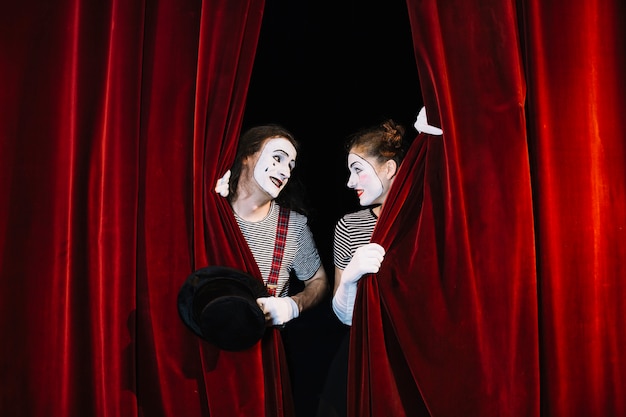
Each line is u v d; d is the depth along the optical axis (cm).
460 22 258
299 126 434
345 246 280
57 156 261
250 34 262
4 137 260
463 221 251
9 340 258
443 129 250
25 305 258
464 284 251
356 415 257
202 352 253
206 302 236
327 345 414
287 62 427
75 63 257
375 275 257
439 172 258
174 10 261
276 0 419
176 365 255
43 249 259
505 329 252
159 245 256
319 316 454
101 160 256
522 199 254
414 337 253
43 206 260
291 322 445
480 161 256
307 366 389
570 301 259
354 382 257
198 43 261
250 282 247
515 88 254
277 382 259
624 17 266
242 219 279
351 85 429
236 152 278
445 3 259
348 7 420
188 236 258
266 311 257
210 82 256
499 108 255
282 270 277
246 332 238
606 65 265
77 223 256
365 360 256
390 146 280
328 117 434
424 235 255
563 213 260
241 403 252
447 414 250
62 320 258
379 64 426
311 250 288
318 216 452
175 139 258
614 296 262
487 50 257
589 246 260
